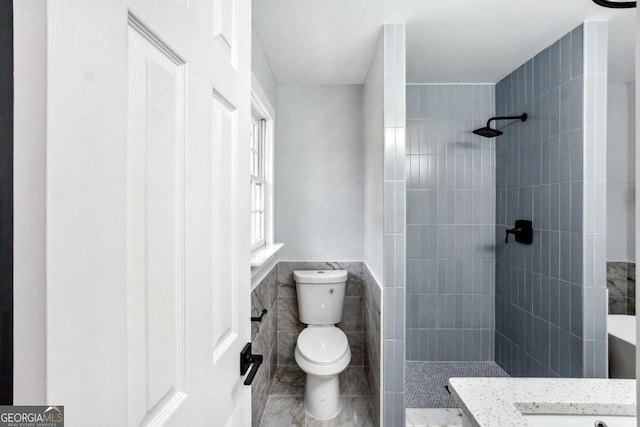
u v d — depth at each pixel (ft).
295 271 8.04
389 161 5.47
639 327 1.38
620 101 7.93
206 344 1.74
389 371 5.46
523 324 7.08
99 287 0.97
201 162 1.68
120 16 1.05
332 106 8.25
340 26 5.52
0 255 0.75
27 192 0.78
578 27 5.46
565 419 2.83
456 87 8.38
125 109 1.08
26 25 0.77
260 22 5.40
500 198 8.08
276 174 8.23
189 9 1.59
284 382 7.46
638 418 1.36
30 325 0.79
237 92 2.31
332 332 7.00
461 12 5.10
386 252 5.46
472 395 2.93
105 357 0.99
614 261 7.91
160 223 1.34
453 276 8.46
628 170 7.88
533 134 6.73
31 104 0.78
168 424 1.37
